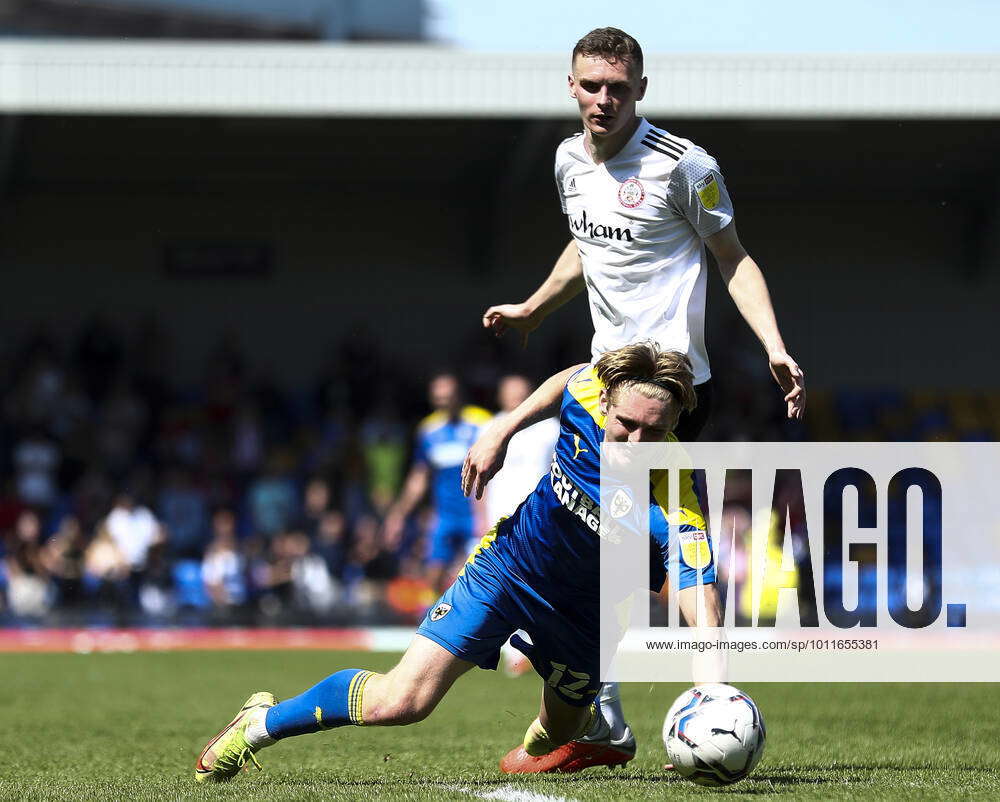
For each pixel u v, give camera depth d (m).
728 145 53.00
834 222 58.75
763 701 22.22
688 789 11.84
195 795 11.40
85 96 47.09
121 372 54.62
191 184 57.03
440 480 34.44
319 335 57.88
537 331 57.25
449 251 58.19
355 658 32.78
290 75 47.50
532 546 11.86
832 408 56.91
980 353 58.84
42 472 49.16
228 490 49.66
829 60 47.72
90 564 43.69
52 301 56.88
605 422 11.41
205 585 44.06
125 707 21.95
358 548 45.69
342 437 52.81
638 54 12.98
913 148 53.66
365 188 57.78
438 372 57.75
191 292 57.50
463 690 25.16
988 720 19.11
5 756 15.59
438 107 47.88
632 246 13.33
